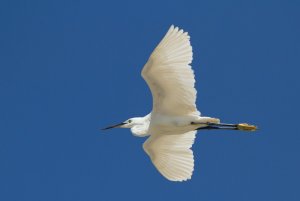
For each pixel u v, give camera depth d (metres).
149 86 15.76
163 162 17.27
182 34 14.70
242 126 16.58
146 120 17.00
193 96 15.58
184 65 15.03
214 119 15.92
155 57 14.98
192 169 17.03
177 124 16.09
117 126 18.58
